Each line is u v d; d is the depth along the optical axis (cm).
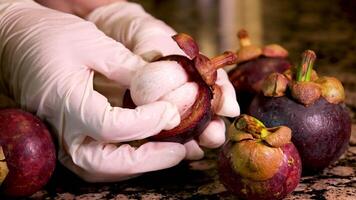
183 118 56
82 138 57
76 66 58
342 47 106
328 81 58
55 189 59
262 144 52
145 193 58
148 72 55
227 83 60
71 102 56
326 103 58
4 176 54
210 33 126
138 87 56
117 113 55
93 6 69
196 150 59
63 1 69
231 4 154
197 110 56
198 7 153
